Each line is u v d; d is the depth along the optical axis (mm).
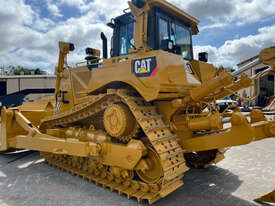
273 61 3062
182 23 5316
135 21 4008
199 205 3482
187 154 5539
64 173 5043
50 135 5148
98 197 3771
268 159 5902
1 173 5074
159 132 3520
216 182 4414
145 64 3590
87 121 5359
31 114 6984
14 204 3559
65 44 5312
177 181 3525
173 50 4754
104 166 4211
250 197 3748
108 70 4156
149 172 3793
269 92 20734
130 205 3467
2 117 6211
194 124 3697
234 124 3215
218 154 5012
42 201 3648
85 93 4797
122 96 3688
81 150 4012
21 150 7375
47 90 23109
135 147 3523
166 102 3928
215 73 5105
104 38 5199
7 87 23141
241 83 3697
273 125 3031
